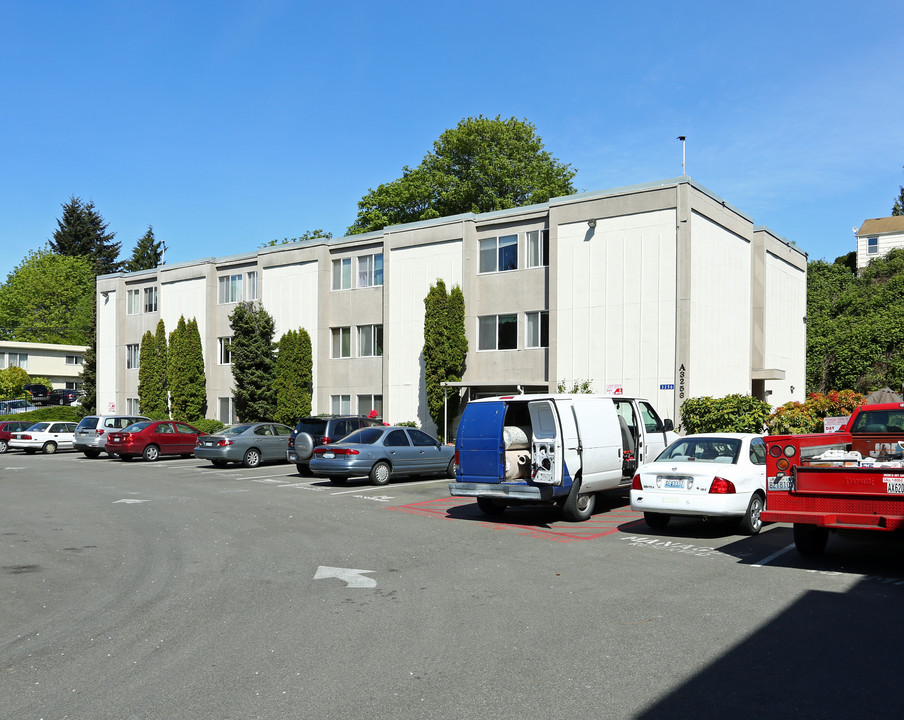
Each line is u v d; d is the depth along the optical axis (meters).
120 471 23.77
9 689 5.22
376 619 6.90
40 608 7.39
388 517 13.55
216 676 5.42
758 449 12.16
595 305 25.44
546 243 27.75
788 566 9.21
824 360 43.03
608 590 7.96
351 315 33.94
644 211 24.56
